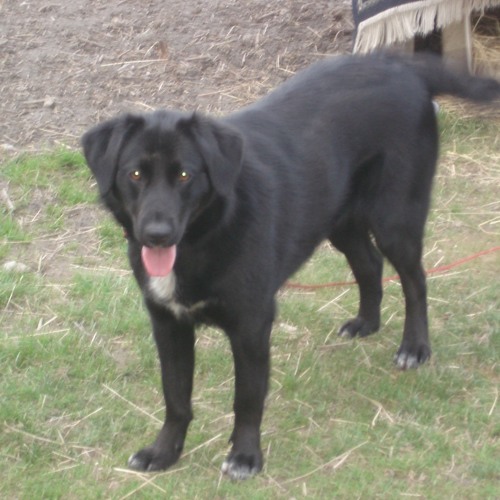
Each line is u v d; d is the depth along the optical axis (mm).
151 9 10492
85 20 10273
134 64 9727
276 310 5379
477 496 5098
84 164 8430
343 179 5840
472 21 10523
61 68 9609
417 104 6059
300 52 10016
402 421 5723
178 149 4734
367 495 5098
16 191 8109
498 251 7684
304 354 6422
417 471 5285
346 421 5738
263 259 5098
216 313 5145
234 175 4801
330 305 7035
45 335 6492
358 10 9070
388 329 6770
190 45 10031
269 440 5566
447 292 7145
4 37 9938
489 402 5891
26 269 7281
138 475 5289
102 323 6660
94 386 6062
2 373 6152
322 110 5789
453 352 6406
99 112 9133
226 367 6246
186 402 5398
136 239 4918
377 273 6586
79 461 5398
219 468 5359
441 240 7855
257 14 10492
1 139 8742
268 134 5535
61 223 7805
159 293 5117
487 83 6270
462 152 9023
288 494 5137
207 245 4953
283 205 5352
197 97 9383
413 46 9352
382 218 6094
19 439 5566
